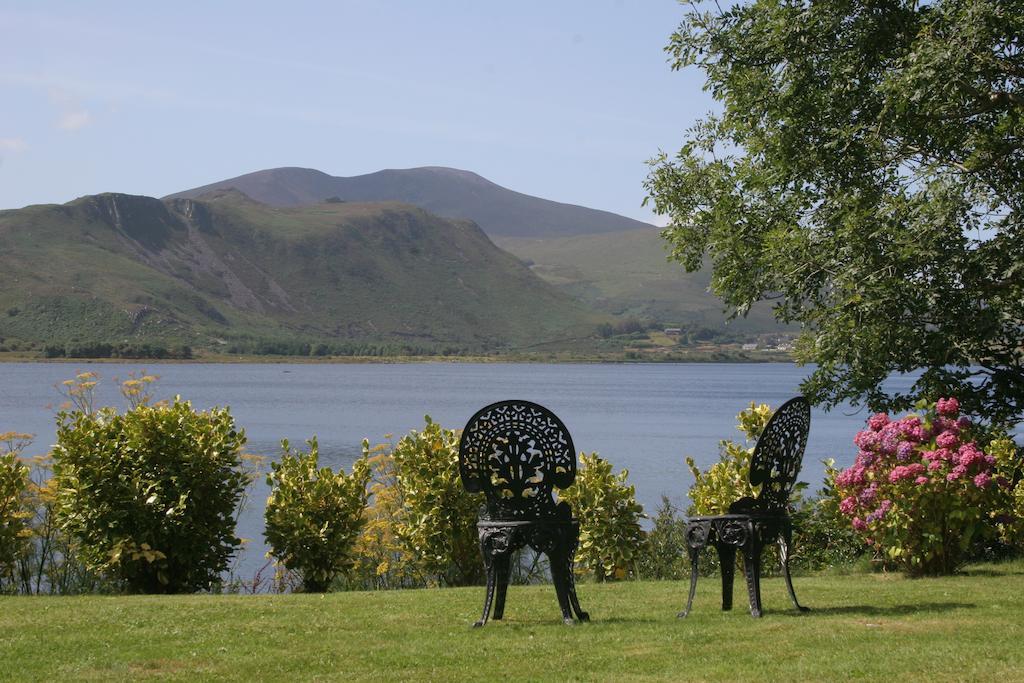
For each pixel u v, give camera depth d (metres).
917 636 6.57
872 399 13.02
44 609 7.88
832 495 11.66
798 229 12.48
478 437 7.43
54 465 9.72
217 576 10.48
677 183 15.10
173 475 9.76
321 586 10.54
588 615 7.64
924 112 12.01
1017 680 5.36
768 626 7.08
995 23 11.35
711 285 14.02
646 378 175.88
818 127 13.32
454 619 7.62
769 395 102.31
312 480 10.70
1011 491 10.88
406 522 11.59
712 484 11.87
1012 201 12.29
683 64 13.98
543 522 7.38
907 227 11.52
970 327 11.80
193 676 5.81
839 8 12.76
